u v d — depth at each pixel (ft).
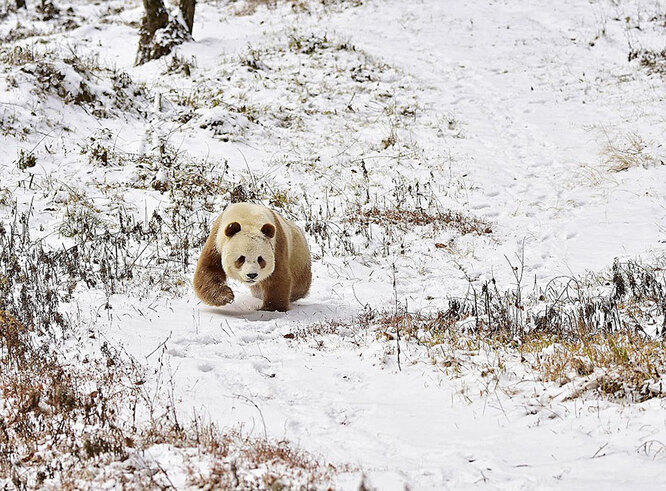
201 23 130.72
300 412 28.60
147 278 48.47
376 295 48.85
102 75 87.56
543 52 111.55
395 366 33.76
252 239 39.58
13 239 50.62
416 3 136.05
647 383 28.02
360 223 62.34
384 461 23.91
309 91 95.14
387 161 77.46
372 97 94.43
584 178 71.67
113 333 37.60
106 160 70.13
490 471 22.82
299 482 21.81
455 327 38.83
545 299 46.03
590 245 58.03
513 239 60.34
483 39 118.11
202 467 22.86
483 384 30.60
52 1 147.64
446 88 99.86
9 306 39.06
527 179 73.26
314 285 50.93
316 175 73.67
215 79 96.99
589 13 125.29
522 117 89.61
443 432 26.45
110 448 24.09
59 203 61.36
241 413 28.09
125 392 29.76
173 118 83.92
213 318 42.09
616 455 23.24
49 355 33.55
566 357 31.63
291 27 123.44
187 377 31.78
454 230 61.62
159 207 63.00
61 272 47.80
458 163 76.95
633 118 84.94
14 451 24.93
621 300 42.22
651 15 119.75
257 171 73.26
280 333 39.65
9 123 72.59
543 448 24.50
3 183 63.72
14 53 84.89
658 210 63.05
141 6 143.74
